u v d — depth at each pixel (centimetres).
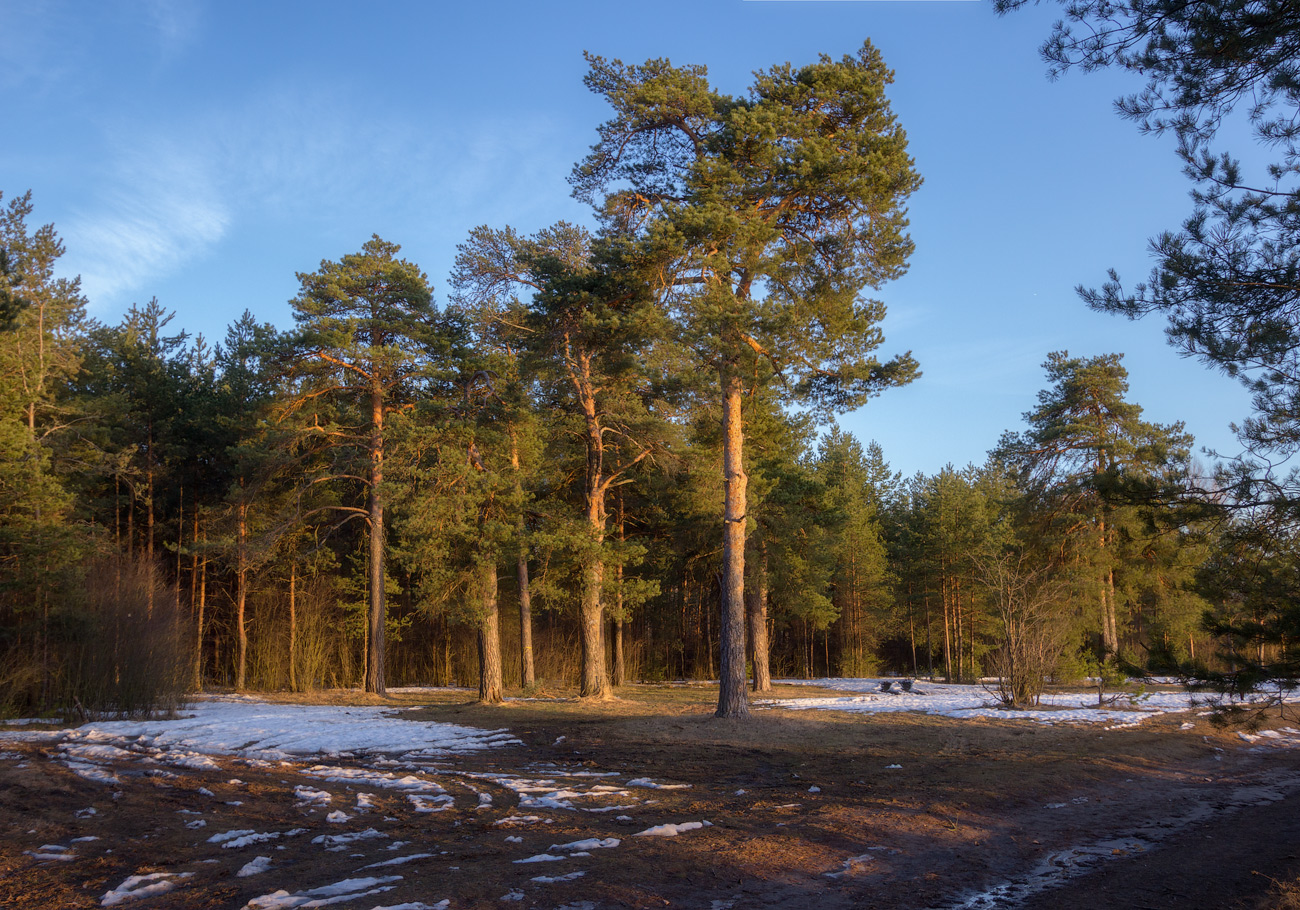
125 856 734
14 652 2105
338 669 3669
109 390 3631
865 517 5103
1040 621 2120
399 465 2572
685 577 3869
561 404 2738
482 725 1822
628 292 1862
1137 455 849
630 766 1273
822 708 2086
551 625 3888
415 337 2767
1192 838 836
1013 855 777
